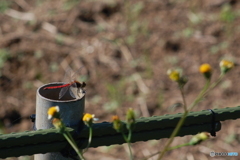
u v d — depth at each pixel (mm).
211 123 3982
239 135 8977
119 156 8773
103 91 10367
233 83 10328
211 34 11859
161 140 8953
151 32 11984
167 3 12984
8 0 13367
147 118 3781
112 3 12914
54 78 10703
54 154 3734
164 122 3805
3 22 12461
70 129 3592
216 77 10570
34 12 12836
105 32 12062
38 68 10930
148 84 10484
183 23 12258
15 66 10969
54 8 12906
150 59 11227
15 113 9828
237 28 11984
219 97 10055
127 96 10219
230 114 3998
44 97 3729
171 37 11727
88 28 12203
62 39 11797
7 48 11391
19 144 3480
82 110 3662
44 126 3672
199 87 10328
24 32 12000
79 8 12727
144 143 9000
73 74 5992
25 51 11312
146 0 13062
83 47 11570
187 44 11562
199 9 12719
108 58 11211
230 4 12758
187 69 10844
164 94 10219
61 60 11164
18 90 10398
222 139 8906
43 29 12188
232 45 11469
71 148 3625
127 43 11672
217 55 11195
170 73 3170
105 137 3721
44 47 11469
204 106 9883
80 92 3758
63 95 3830
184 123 3889
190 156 8625
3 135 3447
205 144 8820
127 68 10953
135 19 12492
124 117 9648
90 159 8742
